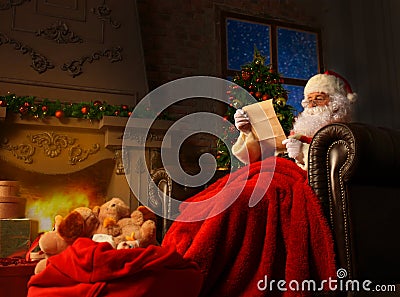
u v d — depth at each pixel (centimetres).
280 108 303
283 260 111
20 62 302
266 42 451
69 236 138
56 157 296
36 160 290
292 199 116
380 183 119
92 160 305
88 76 320
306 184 118
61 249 138
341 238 110
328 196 115
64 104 307
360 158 110
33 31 311
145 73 339
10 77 296
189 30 412
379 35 437
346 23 474
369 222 114
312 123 151
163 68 392
